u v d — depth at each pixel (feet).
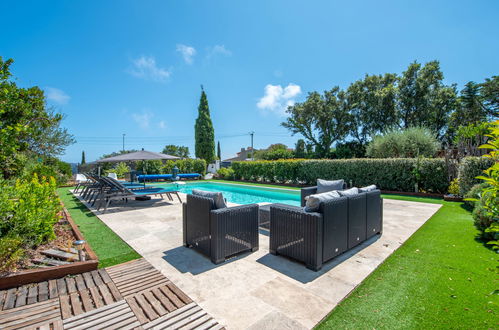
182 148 184.14
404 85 72.54
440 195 31.01
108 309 7.97
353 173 39.81
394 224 18.04
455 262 11.27
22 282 9.41
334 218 11.60
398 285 9.39
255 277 10.16
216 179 69.00
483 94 77.00
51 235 13.79
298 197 38.29
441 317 7.41
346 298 8.61
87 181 42.80
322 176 43.75
